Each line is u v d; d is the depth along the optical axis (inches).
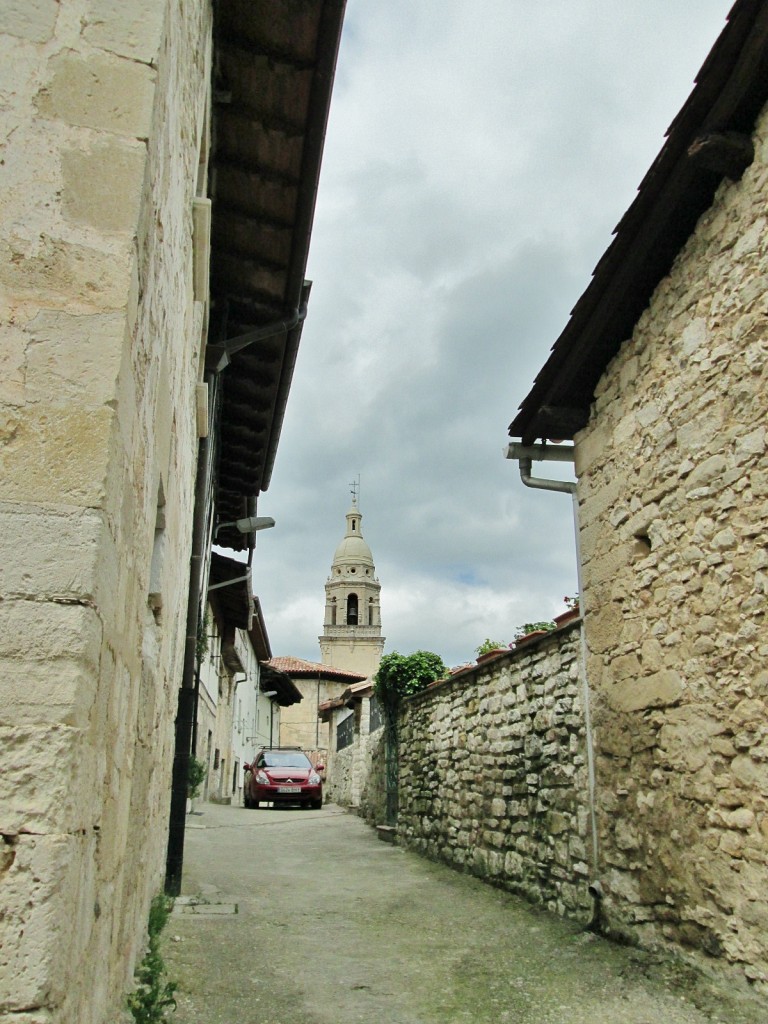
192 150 153.0
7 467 70.2
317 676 1685.5
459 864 342.0
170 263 120.3
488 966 186.5
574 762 244.8
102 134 81.2
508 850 291.1
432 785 391.5
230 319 316.8
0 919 59.8
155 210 93.7
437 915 245.9
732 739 173.2
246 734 1181.1
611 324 228.2
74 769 65.4
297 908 252.8
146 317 92.4
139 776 131.4
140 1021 123.4
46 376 73.2
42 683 65.6
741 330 179.8
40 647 66.4
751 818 165.3
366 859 381.1
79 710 66.7
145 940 169.9
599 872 222.8
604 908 216.2
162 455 127.3
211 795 803.4
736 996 159.2
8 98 79.9
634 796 208.8
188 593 279.7
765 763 162.7
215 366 282.4
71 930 65.6
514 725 295.1
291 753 836.6
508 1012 155.6
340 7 183.3
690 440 196.5
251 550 589.3
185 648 276.2
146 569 119.1
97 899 83.5
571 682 251.0
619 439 232.1
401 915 245.9
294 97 210.4
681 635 194.1
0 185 77.3
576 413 256.2
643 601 212.2
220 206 251.9
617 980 173.2
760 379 172.6
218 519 543.8
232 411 387.9
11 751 63.5
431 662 488.1
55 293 75.7
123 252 78.5
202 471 287.7
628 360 229.8
